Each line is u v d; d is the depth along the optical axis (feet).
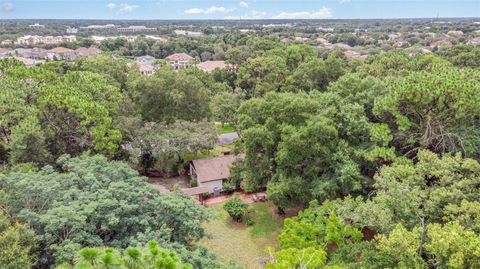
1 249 38.17
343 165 68.85
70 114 85.05
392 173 53.98
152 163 109.50
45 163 77.46
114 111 98.27
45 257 44.04
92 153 88.43
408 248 40.04
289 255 45.21
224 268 46.80
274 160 81.97
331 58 140.56
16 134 70.85
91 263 21.13
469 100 57.77
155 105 112.98
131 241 45.27
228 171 100.83
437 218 47.01
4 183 51.21
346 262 50.47
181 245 47.52
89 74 100.78
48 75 93.71
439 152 66.80
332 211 59.16
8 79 83.25
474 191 46.98
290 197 76.33
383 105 66.64
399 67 131.13
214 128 112.37
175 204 51.83
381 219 48.37
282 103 81.10
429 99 60.03
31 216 45.09
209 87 170.60
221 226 81.82
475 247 36.58
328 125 71.31
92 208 45.70
